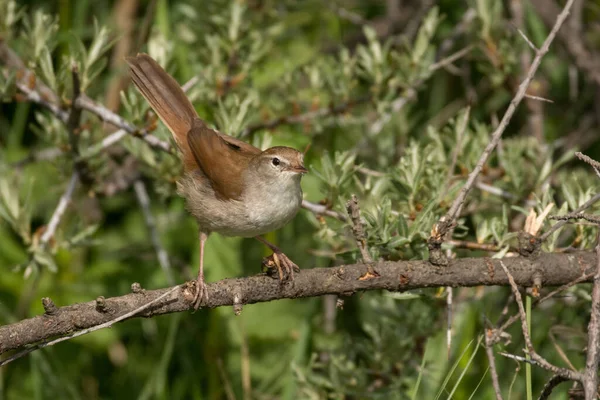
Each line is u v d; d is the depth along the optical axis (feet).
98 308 22.09
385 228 25.93
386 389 32.55
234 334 37.40
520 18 37.29
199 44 38.58
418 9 43.80
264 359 37.40
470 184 24.49
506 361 33.37
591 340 20.40
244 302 23.84
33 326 21.61
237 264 38.29
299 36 43.45
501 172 32.53
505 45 34.91
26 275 30.17
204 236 30.32
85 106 30.19
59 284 38.50
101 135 35.09
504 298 34.45
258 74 40.27
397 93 35.35
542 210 26.91
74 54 30.48
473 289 33.83
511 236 26.73
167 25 37.35
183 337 37.29
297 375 32.96
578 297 29.58
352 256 26.76
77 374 37.55
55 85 30.09
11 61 33.94
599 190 30.71
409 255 27.48
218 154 29.17
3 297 37.96
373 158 39.22
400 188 28.66
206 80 35.09
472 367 33.06
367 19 47.29
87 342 37.37
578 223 26.04
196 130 29.68
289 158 28.58
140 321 38.42
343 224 28.78
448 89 44.11
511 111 25.22
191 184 29.71
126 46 41.37
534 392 33.04
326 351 36.47
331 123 36.14
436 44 44.93
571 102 43.55
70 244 31.60
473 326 32.83
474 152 31.65
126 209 42.93
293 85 36.29
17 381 37.19
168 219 40.57
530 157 34.17
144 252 40.57
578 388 24.71
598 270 21.26
